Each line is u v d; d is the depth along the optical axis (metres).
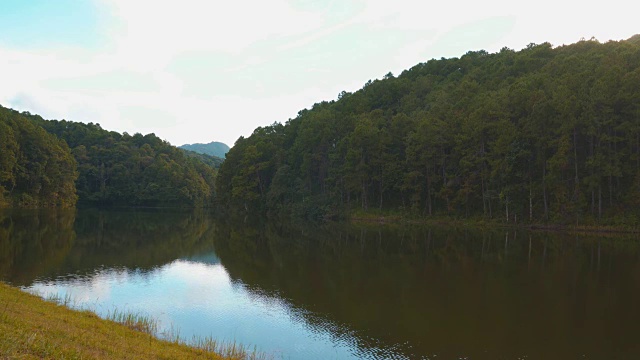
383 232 69.69
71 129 179.00
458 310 26.38
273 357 19.19
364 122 96.69
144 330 20.89
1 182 101.62
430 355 19.67
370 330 22.91
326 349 20.27
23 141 109.56
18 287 28.88
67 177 120.00
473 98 93.19
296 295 29.86
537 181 72.38
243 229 76.31
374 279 34.91
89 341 14.45
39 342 11.91
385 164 90.06
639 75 62.88
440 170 86.94
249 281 34.00
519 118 76.62
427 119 87.12
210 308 26.53
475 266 40.22
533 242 55.25
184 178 163.88
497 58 137.25
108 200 155.50
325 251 49.88
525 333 22.45
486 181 78.38
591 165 63.91
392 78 159.88
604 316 25.16
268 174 120.44
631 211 64.25
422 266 40.47
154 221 89.94
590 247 50.50
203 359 16.19
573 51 111.81
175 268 38.81
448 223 80.94
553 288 31.69
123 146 166.00
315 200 98.25
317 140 105.56
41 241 50.44
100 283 31.84
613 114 64.62
